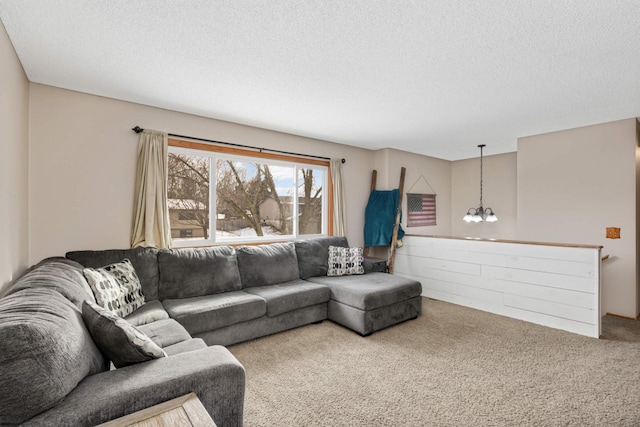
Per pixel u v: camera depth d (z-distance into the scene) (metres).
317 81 2.56
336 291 3.27
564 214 4.00
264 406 1.87
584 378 2.19
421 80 2.54
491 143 4.80
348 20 1.73
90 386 1.15
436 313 3.65
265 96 2.89
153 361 1.38
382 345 2.75
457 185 6.34
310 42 1.97
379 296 3.07
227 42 1.97
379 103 3.08
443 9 1.64
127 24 1.78
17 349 0.95
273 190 4.25
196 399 1.17
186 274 2.89
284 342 2.81
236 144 3.72
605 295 3.69
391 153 5.15
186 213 3.48
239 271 3.30
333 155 4.73
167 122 3.24
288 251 3.73
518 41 1.95
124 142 2.99
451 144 4.88
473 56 2.15
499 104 3.10
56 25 1.79
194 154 3.48
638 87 2.67
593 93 2.81
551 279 3.21
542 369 2.32
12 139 2.01
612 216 3.64
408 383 2.12
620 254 3.59
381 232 4.77
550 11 1.65
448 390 2.04
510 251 3.52
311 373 2.26
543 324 3.26
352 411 1.83
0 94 1.74
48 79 2.52
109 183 2.92
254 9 1.64
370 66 2.29
